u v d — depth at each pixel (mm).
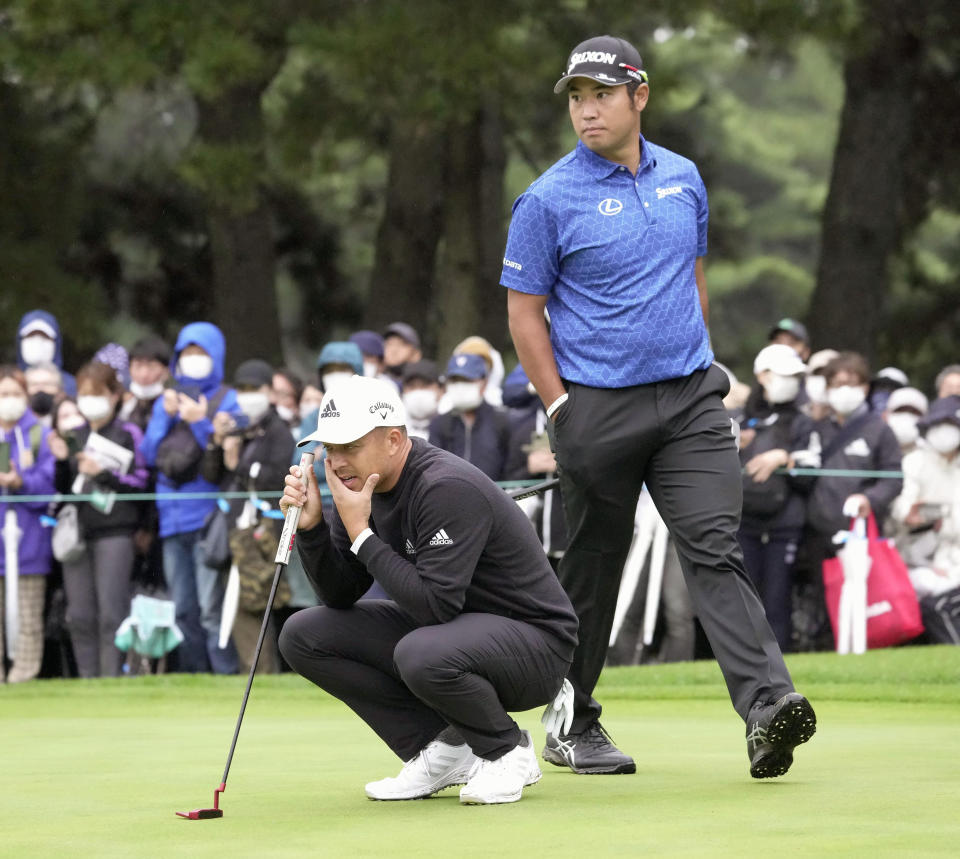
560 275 15469
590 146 15203
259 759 17156
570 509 15648
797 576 30438
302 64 56469
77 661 31125
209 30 41562
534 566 13984
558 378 15414
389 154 55375
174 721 22422
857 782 14281
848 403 29688
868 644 29281
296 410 34219
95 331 57312
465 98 42500
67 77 43062
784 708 13750
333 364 31922
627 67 15047
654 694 24906
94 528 30594
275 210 69812
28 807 13398
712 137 93438
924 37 53594
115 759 17281
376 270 55562
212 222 56750
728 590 14789
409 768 13883
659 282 15109
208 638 30641
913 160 59750
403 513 13750
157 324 68812
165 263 68000
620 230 15094
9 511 30719
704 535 14922
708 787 14180
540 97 50562
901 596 29016
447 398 31516
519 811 12906
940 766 15508
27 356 36906
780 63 52656
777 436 29766
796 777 14727
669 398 15102
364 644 14148
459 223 51969
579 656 15844
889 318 67312
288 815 12883
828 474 29578
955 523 30359
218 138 47906
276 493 29812
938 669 25297
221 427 29938
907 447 33094
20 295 55406
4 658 31391
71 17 41625
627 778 15086
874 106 53531
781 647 29781
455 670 13344
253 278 56469
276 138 47625
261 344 56438
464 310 52094
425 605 13430
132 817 12781
